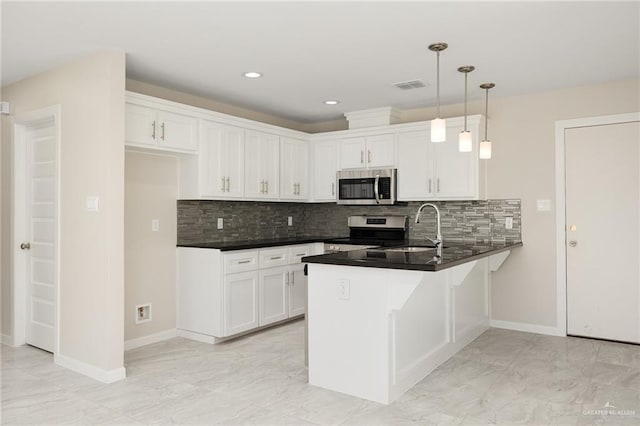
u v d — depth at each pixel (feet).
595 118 13.99
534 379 10.89
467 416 8.95
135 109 12.14
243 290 14.56
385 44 10.58
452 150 15.37
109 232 10.68
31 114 12.75
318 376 10.48
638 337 13.57
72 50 10.83
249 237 17.62
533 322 15.14
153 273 14.20
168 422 8.73
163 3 8.46
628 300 13.70
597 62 11.93
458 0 8.44
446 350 12.28
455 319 12.91
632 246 13.61
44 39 10.16
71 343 11.59
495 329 15.57
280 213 19.12
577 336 14.49
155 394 10.05
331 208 19.63
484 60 11.74
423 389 10.30
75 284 11.46
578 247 14.40
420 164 15.97
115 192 10.77
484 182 15.60
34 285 13.43
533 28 9.70
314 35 10.03
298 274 16.78
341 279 10.10
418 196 16.01
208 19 9.18
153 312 14.20
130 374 11.30
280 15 9.01
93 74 11.07
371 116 17.28
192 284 14.49
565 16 9.12
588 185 14.20
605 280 14.02
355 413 9.09
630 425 8.56
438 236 12.55
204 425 8.60
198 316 14.34
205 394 10.05
